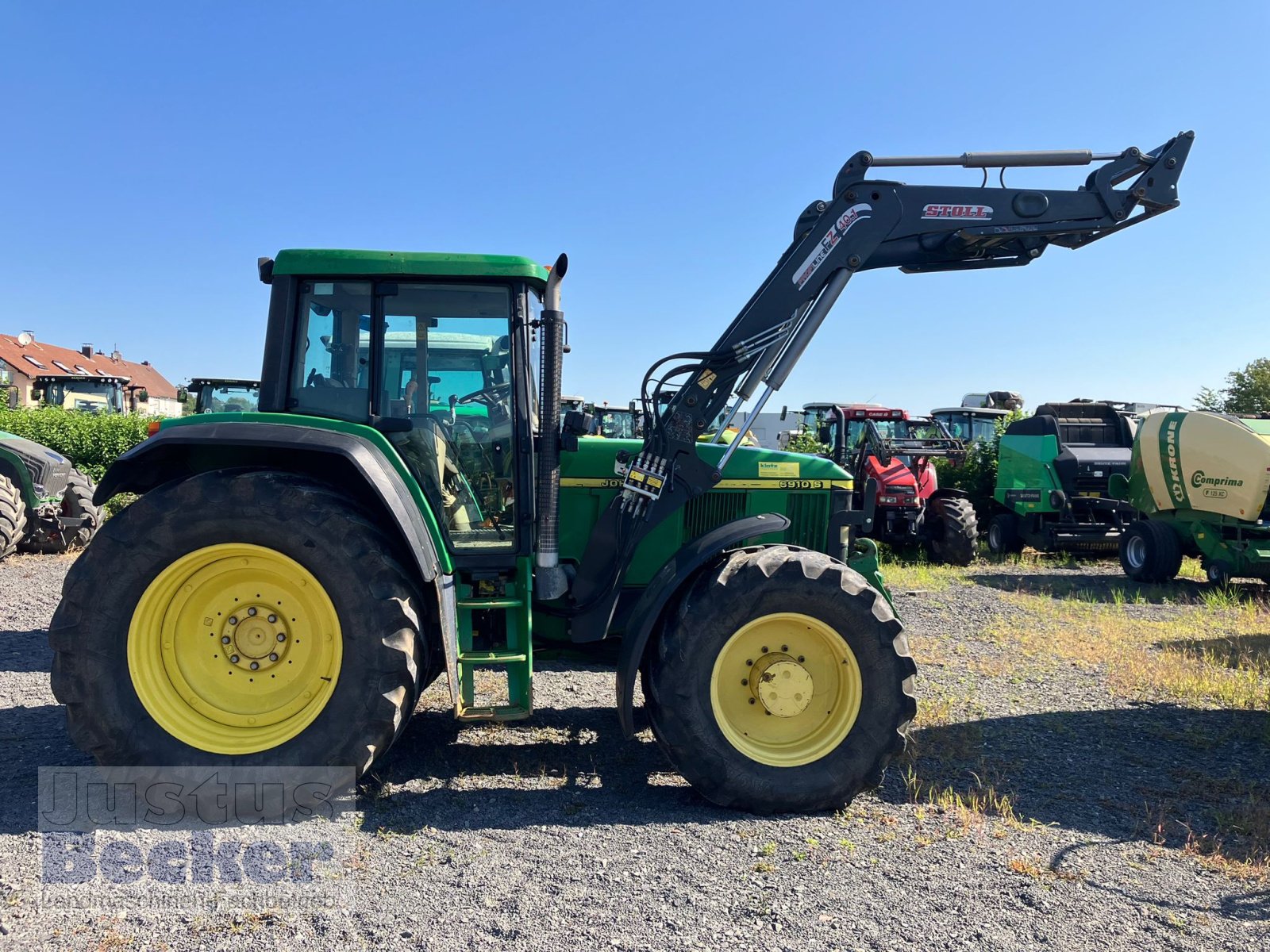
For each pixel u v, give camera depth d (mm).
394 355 3883
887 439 12242
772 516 3859
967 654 6430
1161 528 10109
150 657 3422
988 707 5070
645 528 3963
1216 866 3086
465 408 3941
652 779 3891
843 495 4539
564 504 4219
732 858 3096
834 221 4016
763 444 19031
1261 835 3359
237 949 2482
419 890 2816
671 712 3471
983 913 2738
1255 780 3975
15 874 2881
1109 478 11664
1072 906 2789
